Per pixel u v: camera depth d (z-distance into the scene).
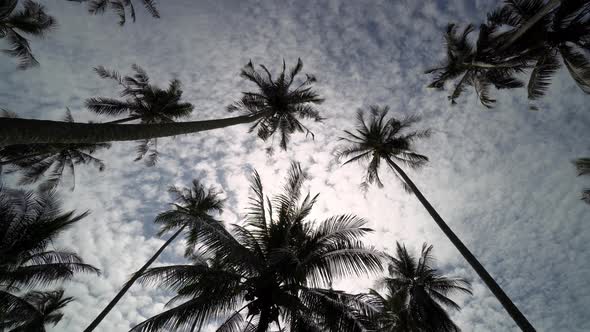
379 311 7.19
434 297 18.00
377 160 16.14
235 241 7.74
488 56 13.73
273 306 7.68
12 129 2.69
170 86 18.17
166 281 7.13
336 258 7.45
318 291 7.88
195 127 6.97
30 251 10.12
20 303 10.12
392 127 15.46
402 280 18.23
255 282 7.82
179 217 7.85
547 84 12.59
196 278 7.37
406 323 16.83
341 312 7.14
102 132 3.89
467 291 17.33
